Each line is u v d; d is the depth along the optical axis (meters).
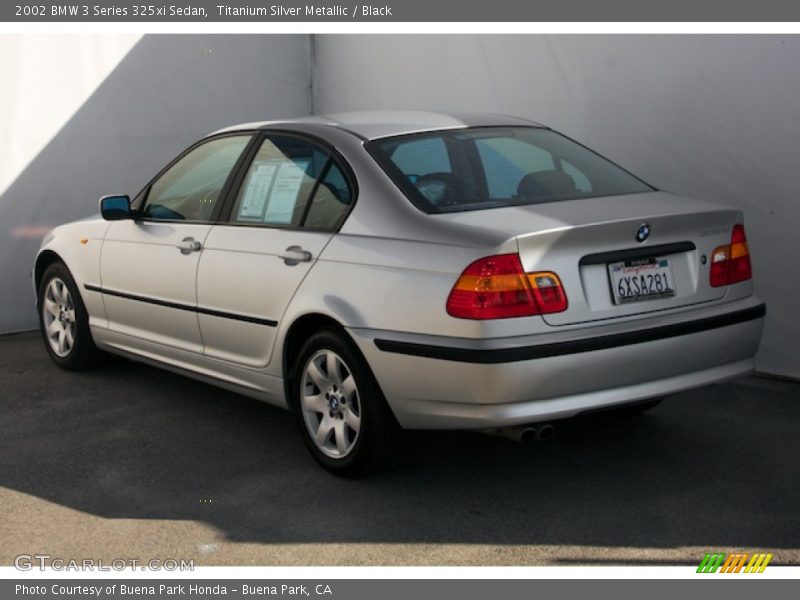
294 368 4.78
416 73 8.14
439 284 3.98
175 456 4.93
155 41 8.20
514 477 4.54
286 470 4.70
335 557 3.82
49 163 7.75
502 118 5.12
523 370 3.84
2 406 5.80
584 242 3.96
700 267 4.27
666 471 4.56
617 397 4.03
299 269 4.54
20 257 7.68
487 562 3.75
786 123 5.75
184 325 5.29
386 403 4.32
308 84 9.15
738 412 5.35
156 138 8.27
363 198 4.43
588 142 6.87
